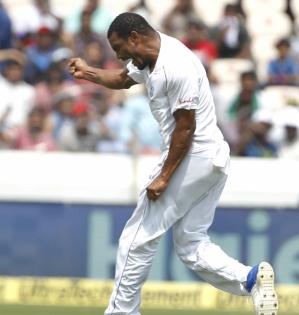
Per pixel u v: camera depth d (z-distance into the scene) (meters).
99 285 30.61
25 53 37.75
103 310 28.61
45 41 38.19
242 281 18.28
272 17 45.19
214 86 37.34
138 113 33.84
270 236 30.94
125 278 18.89
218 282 18.77
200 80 18.16
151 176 18.66
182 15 42.22
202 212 18.86
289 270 30.88
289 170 32.31
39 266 30.88
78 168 32.44
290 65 39.53
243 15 44.09
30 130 33.75
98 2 42.81
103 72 20.47
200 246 18.81
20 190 32.28
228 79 40.38
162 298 30.33
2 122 33.84
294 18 45.53
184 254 19.09
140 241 18.69
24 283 30.77
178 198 18.48
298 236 30.91
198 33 41.09
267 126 34.03
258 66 41.25
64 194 32.25
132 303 19.05
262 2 45.62
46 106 34.06
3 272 30.89
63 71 36.50
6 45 39.47
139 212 18.78
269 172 32.34
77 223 30.95
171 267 30.59
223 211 30.95
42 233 30.94
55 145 33.50
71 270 30.91
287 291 30.58
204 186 18.52
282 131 34.06
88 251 30.95
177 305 30.25
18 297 30.64
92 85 34.28
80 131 33.53
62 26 42.00
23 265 30.89
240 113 34.69
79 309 28.83
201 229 18.98
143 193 18.69
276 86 37.91
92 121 33.72
